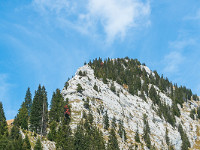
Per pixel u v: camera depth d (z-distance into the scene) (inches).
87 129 4933.6
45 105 5034.5
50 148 3956.7
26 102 5634.8
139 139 5792.3
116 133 5615.2
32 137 3927.2
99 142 4522.6
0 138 3513.8
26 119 4468.5
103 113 6230.3
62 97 5915.4
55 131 4441.4
